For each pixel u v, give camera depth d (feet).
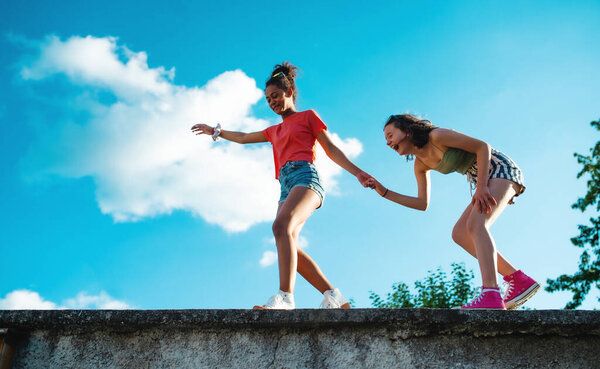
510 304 10.44
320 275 10.71
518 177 10.62
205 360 7.98
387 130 11.64
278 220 10.41
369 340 7.95
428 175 12.00
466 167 11.07
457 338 7.90
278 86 12.16
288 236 10.19
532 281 10.43
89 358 8.14
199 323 8.04
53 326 8.27
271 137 12.57
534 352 7.75
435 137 11.01
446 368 7.71
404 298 51.60
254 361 7.92
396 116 11.55
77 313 8.16
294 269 9.97
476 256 10.00
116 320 8.09
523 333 7.85
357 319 7.84
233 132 13.65
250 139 13.15
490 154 10.66
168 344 8.14
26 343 8.30
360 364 7.81
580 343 7.75
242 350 8.00
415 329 7.94
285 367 7.84
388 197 11.77
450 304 49.49
